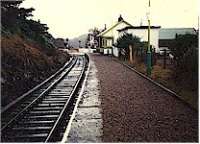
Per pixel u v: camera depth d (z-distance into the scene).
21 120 12.65
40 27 43.50
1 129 10.68
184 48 25.14
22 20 38.00
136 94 17.92
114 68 35.66
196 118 12.44
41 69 28.25
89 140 9.95
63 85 23.08
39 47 37.44
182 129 11.06
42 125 11.96
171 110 13.80
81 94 18.00
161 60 41.09
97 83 22.89
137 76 27.31
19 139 10.19
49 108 14.93
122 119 12.38
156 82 22.41
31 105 14.85
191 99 15.70
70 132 10.76
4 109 13.17
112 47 71.88
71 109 14.68
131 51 43.09
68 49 115.56
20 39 30.12
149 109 14.04
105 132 10.75
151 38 56.16
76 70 36.06
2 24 28.59
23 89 19.36
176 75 21.22
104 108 14.38
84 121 12.16
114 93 18.39
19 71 21.52
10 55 21.56
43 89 20.67
